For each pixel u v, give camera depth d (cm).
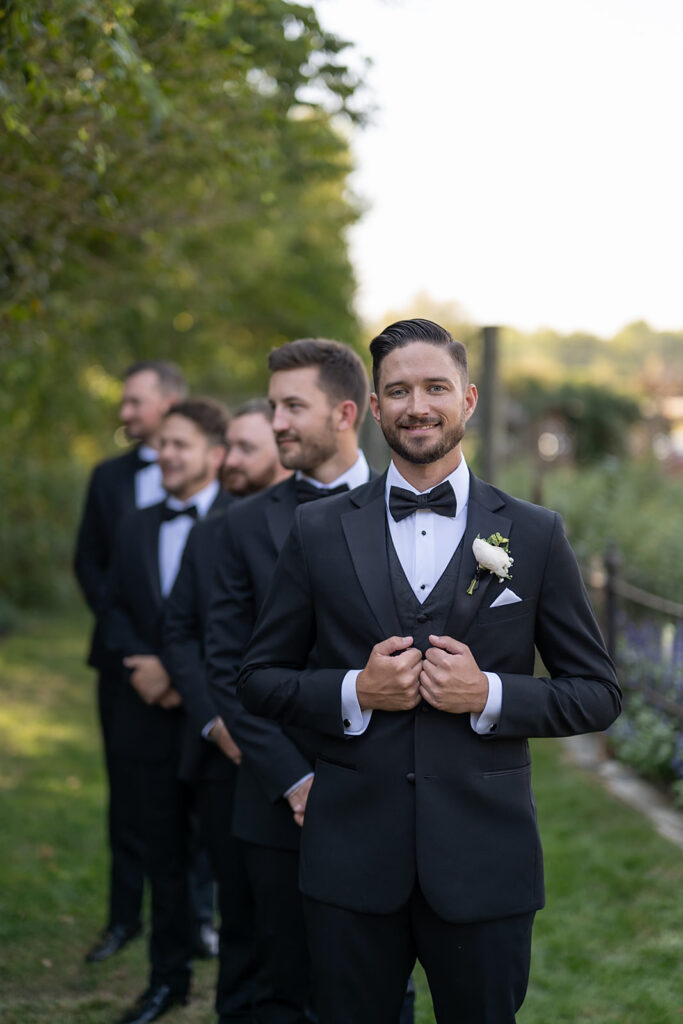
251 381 1598
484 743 240
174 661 362
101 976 411
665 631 604
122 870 438
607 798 566
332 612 248
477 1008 238
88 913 471
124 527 420
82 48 372
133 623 412
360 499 257
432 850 234
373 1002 244
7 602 1219
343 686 240
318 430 311
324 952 243
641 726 605
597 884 461
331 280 1388
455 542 248
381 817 239
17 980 401
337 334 1356
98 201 457
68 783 655
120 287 821
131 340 1152
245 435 370
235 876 343
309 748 296
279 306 1302
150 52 418
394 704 235
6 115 338
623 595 645
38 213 485
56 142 422
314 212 1238
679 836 506
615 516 927
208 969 418
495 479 969
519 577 241
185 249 855
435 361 239
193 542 373
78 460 1391
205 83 438
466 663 232
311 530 254
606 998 371
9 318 498
